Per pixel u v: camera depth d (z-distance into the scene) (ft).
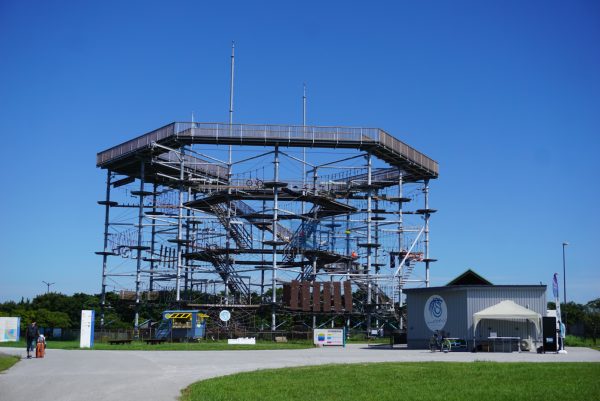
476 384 84.79
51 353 159.02
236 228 267.18
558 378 91.40
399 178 277.03
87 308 400.47
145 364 123.24
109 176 276.41
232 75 287.07
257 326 290.35
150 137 250.98
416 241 276.82
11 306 431.43
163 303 261.65
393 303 265.75
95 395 75.92
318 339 205.16
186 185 256.93
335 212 280.10
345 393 76.84
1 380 92.73
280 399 71.72
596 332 272.72
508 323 178.40
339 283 246.88
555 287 173.17
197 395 75.00
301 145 252.21
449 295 188.75
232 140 246.47
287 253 261.44
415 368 107.65
